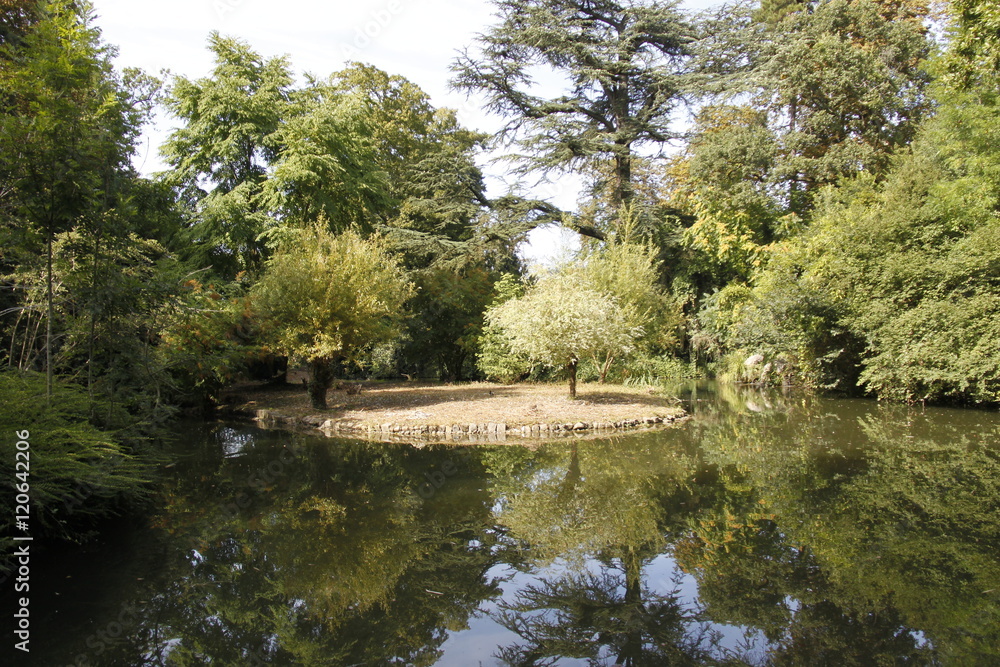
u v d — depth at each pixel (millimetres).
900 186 14602
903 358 13062
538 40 20047
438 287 19906
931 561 5117
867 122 19234
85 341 7352
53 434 5418
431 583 5078
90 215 6742
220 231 17766
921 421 11820
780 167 19594
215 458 9789
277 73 19469
